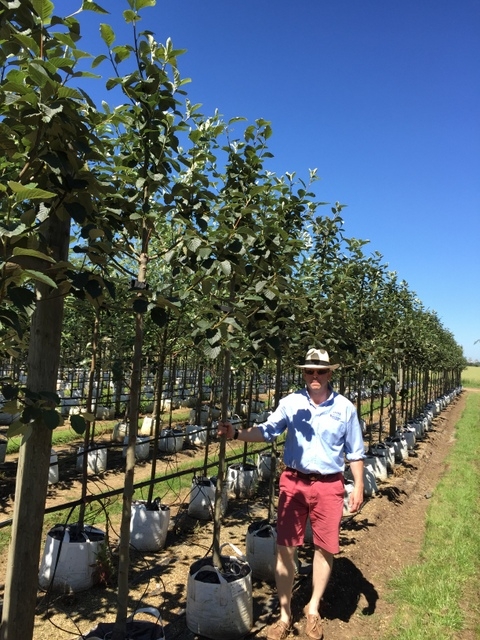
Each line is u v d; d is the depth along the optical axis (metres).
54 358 2.10
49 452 2.12
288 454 3.54
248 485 6.93
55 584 3.71
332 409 3.50
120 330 7.57
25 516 2.05
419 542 5.52
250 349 3.78
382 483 7.97
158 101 2.55
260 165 3.62
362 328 7.44
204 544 5.02
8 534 4.91
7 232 1.39
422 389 21.33
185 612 3.56
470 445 12.80
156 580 4.10
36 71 1.55
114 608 3.58
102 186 1.98
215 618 3.17
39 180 1.80
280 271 3.84
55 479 7.05
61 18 1.75
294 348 5.17
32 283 2.61
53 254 2.02
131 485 2.62
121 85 2.49
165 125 2.60
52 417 1.67
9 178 1.97
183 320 4.88
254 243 3.72
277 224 3.85
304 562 4.60
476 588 4.30
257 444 10.76
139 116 2.60
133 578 4.13
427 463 10.44
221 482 3.49
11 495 6.19
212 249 2.79
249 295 3.50
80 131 1.81
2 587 3.86
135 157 2.78
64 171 1.64
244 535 5.37
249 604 3.32
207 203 3.16
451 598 4.02
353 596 4.06
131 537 4.71
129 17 2.31
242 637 3.27
